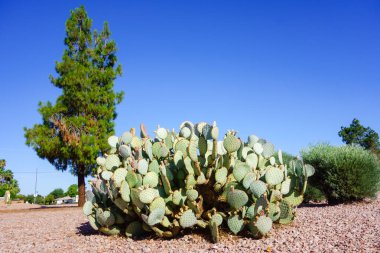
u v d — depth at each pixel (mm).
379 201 8133
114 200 5027
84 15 17859
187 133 5648
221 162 4621
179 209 4738
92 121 16297
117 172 4949
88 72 17016
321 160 8602
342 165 8156
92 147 15664
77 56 17438
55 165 16500
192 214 4457
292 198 5047
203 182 4570
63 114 16516
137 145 5652
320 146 9391
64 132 15844
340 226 4754
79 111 16766
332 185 8141
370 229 4414
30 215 10703
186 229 4832
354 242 3852
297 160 5129
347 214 5875
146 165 4879
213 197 4789
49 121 16234
